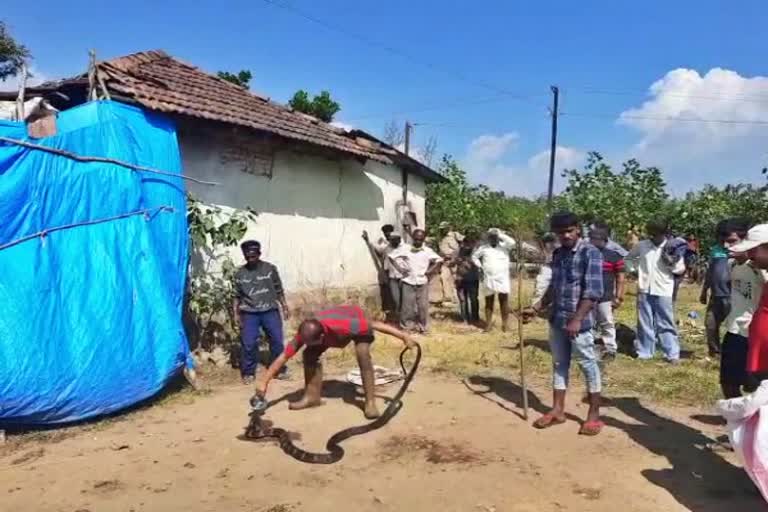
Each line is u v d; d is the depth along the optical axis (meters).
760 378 4.16
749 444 3.69
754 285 4.70
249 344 6.88
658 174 17.28
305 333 5.19
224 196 8.58
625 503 4.02
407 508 3.96
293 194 9.90
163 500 4.07
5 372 5.03
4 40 17.52
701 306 13.27
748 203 16.92
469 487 4.25
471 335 9.89
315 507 3.97
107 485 4.30
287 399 6.32
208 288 7.77
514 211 16.08
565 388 5.52
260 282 6.98
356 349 5.68
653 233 8.06
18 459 4.76
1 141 5.47
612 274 7.98
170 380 6.37
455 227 16.55
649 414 5.80
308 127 10.38
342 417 5.73
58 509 3.96
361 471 4.52
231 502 4.04
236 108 8.84
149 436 5.24
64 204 5.78
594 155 17.62
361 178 11.65
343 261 11.16
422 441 5.11
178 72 9.50
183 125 7.91
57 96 7.74
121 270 5.98
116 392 5.65
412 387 6.76
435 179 13.98
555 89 27.30
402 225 12.97
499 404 6.13
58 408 5.30
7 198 5.38
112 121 6.45
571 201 17.53
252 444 5.05
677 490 4.20
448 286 14.23
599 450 4.91
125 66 8.05
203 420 5.64
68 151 5.93
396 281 10.35
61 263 5.61
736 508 3.95
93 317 5.63
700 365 7.81
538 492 4.18
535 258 15.55
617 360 8.07
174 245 6.75
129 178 6.35
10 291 5.22
